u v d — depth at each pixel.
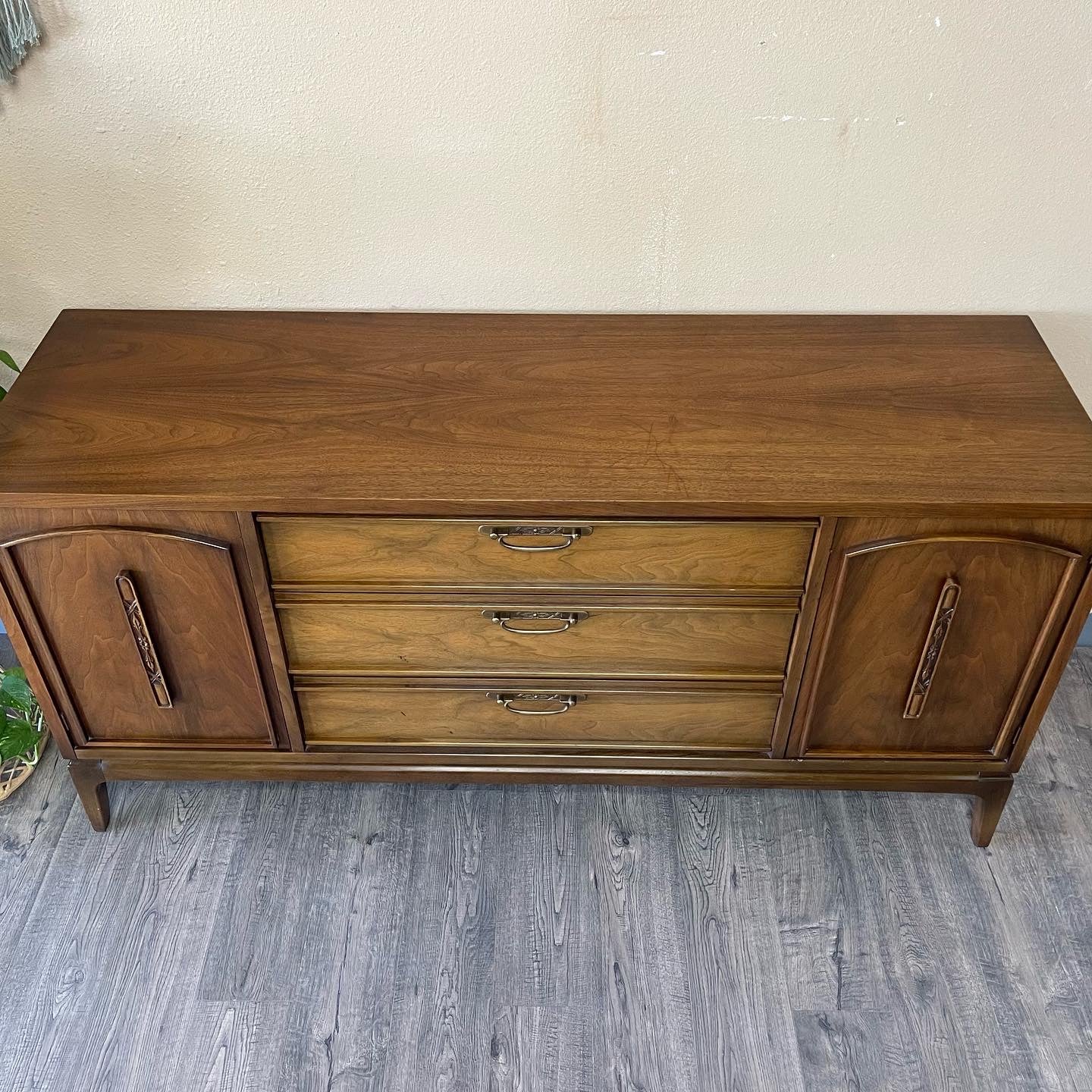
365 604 1.47
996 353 1.58
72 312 1.66
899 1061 1.50
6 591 1.45
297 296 1.68
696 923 1.65
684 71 1.45
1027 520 1.35
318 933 1.63
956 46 1.42
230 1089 1.47
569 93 1.47
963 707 1.58
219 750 1.67
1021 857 1.73
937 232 1.59
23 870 1.71
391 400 1.48
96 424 1.44
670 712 1.63
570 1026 1.54
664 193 1.56
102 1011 1.55
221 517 1.36
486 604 1.48
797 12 1.40
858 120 1.49
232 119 1.50
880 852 1.74
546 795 1.81
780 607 1.47
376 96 1.48
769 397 1.49
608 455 1.39
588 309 1.69
